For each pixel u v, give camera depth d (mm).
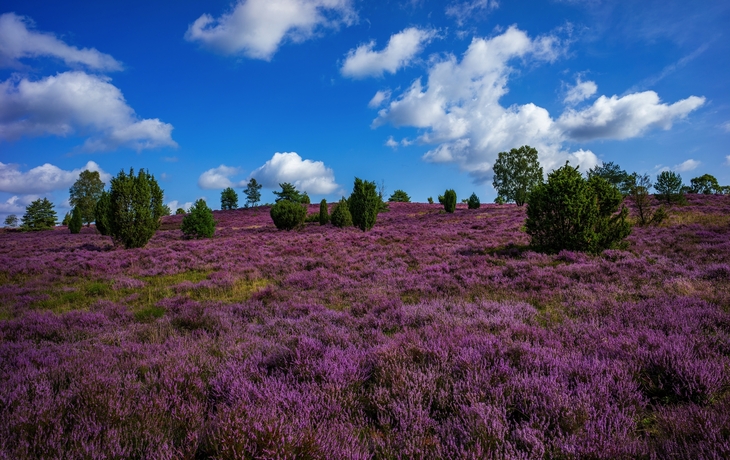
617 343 4340
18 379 3977
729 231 15102
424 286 9141
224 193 81312
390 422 3061
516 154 67188
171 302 8734
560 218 12625
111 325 6996
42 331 6449
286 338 5172
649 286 7645
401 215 50344
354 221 29828
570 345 4586
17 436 2867
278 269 13406
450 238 20547
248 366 4266
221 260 16016
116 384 3715
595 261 10422
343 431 2867
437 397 3367
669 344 3990
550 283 8508
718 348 4164
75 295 10234
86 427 2990
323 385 3559
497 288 8602
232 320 7004
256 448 2516
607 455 2369
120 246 21125
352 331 5699
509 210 44156
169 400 3555
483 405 2982
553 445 2553
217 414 3082
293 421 2850
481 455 2383
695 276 8219
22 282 12820
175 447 2803
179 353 4832
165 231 38969
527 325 5465
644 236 15578
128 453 2652
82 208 73500
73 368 4355
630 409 3004
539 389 3225
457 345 4461
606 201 12727
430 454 2590
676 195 29844
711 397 3154
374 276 11031
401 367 3947
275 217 33781
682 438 2488
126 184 20531
